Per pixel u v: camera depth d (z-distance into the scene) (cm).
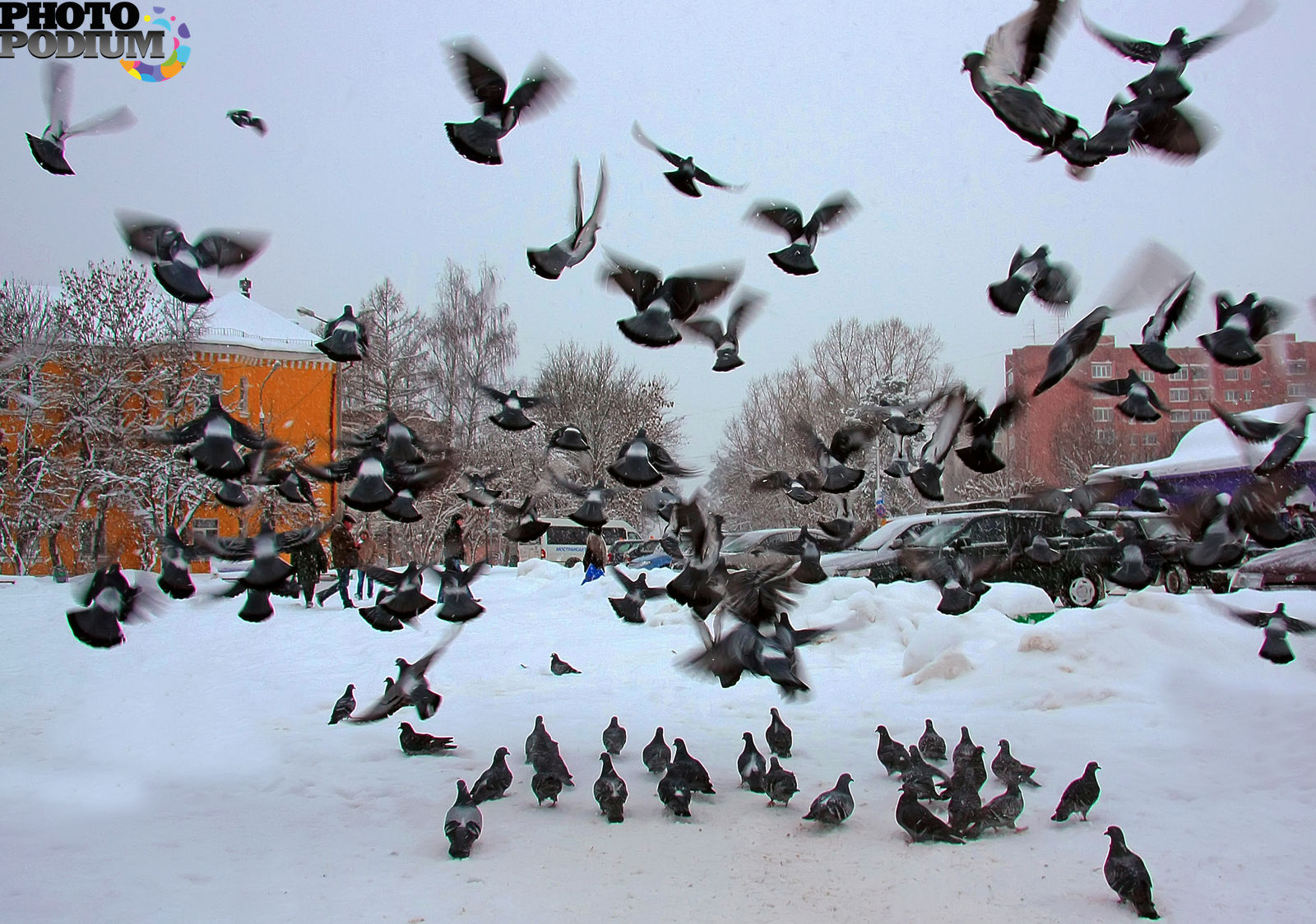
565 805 628
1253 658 927
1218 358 553
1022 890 471
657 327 519
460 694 1059
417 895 469
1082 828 559
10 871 500
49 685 1122
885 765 675
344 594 2030
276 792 664
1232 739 727
